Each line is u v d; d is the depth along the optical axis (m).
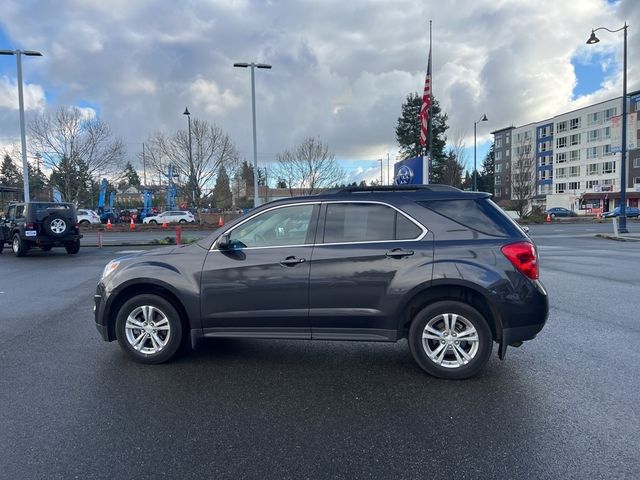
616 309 7.19
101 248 20.17
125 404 3.89
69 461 3.03
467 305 4.32
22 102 22.09
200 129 34.47
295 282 4.51
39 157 34.44
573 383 4.27
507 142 102.75
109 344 5.55
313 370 4.70
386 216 4.54
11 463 3.00
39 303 8.00
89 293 8.98
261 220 4.76
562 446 3.18
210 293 4.64
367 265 4.41
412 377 4.48
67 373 4.60
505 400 3.93
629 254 15.33
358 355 5.16
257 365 4.84
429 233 4.43
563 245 19.09
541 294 4.30
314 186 44.22
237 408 3.82
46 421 3.59
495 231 4.39
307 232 4.63
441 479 2.82
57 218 16.47
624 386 4.18
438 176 55.69
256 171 24.95
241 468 2.95
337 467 2.96
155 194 64.56
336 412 3.74
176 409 3.80
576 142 84.94
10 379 4.44
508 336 4.27
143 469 2.94
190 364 4.87
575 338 5.66
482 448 3.17
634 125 24.12
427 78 18.95
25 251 16.30
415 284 4.30
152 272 4.73
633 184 73.25
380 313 4.40
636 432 3.36
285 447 3.21
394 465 2.98
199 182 35.06
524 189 49.88
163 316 4.82
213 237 4.78
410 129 56.78
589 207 74.19
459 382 4.34
